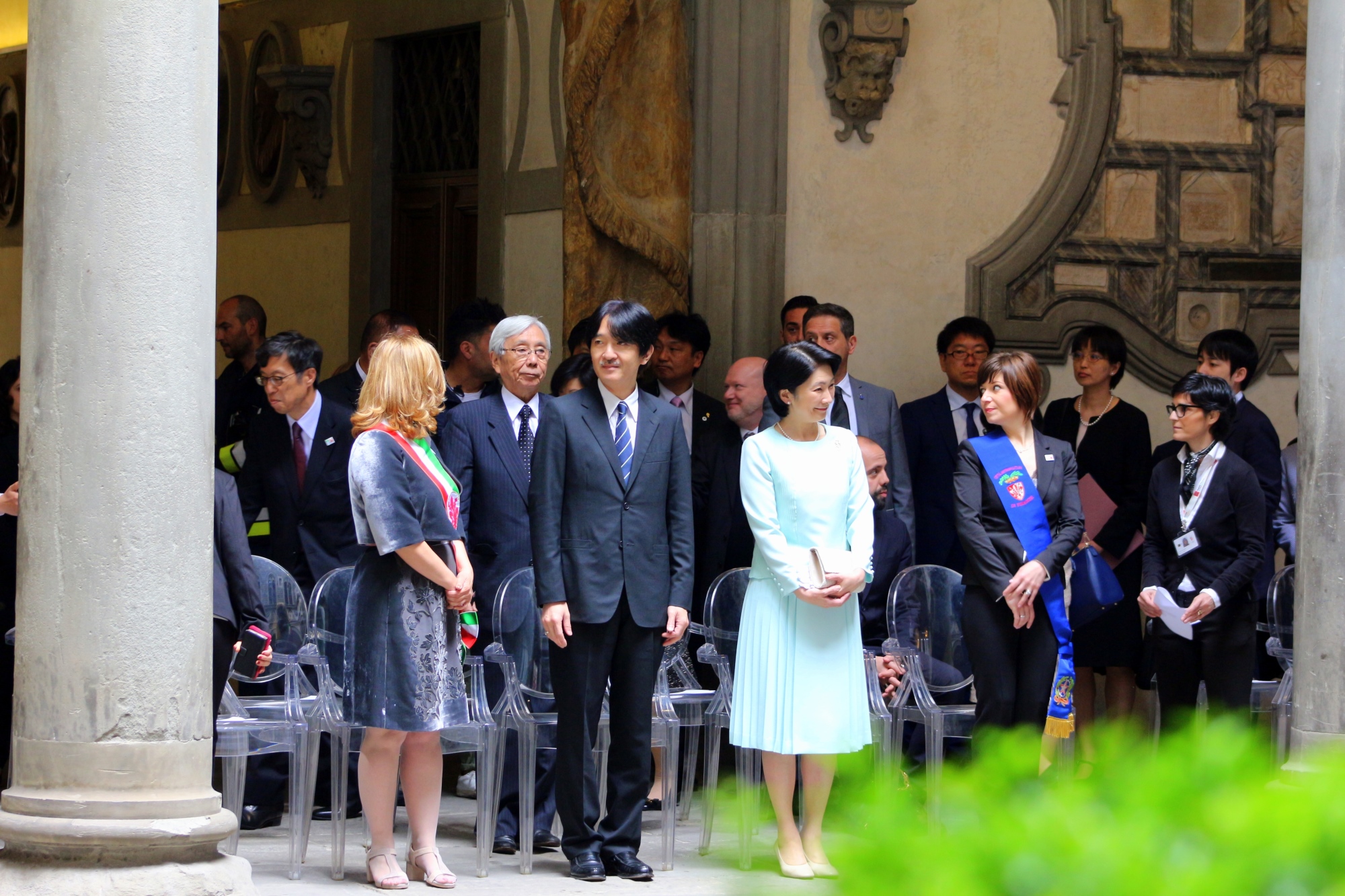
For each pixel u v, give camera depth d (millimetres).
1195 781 4738
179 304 16766
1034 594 22109
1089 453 28609
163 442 16625
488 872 21609
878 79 32969
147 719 16406
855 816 5215
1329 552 19781
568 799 21172
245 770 24750
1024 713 22469
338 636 22859
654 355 28781
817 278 33219
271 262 42625
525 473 23750
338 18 40531
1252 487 23906
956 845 4664
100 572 16391
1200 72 35094
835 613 21344
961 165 33969
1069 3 34406
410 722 19734
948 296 33969
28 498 16641
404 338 20406
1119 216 34812
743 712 21500
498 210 36219
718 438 27438
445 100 38344
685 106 32312
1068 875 4453
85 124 16547
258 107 42812
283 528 25203
